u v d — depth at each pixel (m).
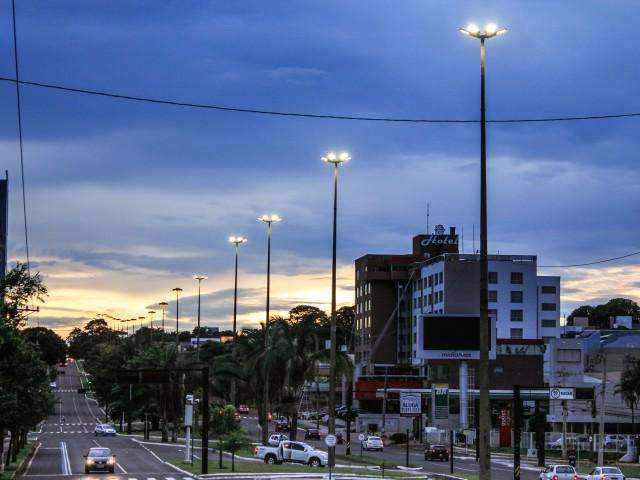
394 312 194.00
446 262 171.62
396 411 155.00
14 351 48.19
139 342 178.75
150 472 66.44
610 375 150.75
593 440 105.75
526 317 175.12
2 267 97.44
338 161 64.31
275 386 90.69
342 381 188.75
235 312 112.38
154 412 122.38
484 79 39.47
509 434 126.75
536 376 152.50
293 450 78.44
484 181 39.00
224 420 111.75
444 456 98.06
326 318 91.12
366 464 84.75
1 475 58.44
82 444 108.38
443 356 136.12
